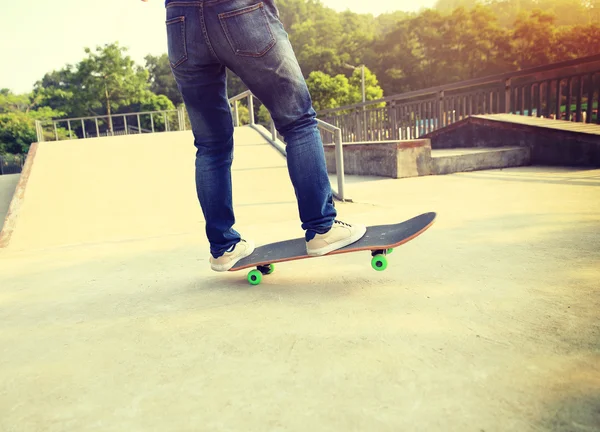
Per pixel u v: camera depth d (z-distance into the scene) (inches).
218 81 63.8
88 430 32.7
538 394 33.0
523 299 52.5
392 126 441.4
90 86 1766.7
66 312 59.8
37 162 214.2
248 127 283.9
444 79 2709.2
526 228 90.7
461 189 177.0
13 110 2301.9
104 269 84.0
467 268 66.3
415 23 2812.5
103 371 41.9
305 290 62.2
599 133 230.1
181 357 43.6
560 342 41.1
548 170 227.1
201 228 122.9
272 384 37.3
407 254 76.9
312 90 1786.4
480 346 41.4
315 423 31.5
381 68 2918.3
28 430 33.2
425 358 39.9
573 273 60.5
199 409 34.4
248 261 66.9
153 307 59.4
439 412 31.8
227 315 54.4
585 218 96.7
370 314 51.3
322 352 42.5
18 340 51.0
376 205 143.9
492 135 297.3
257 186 173.8
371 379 37.0
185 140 254.5
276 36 58.9
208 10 57.7
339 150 153.3
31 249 112.4
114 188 174.9
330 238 62.0
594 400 31.7
